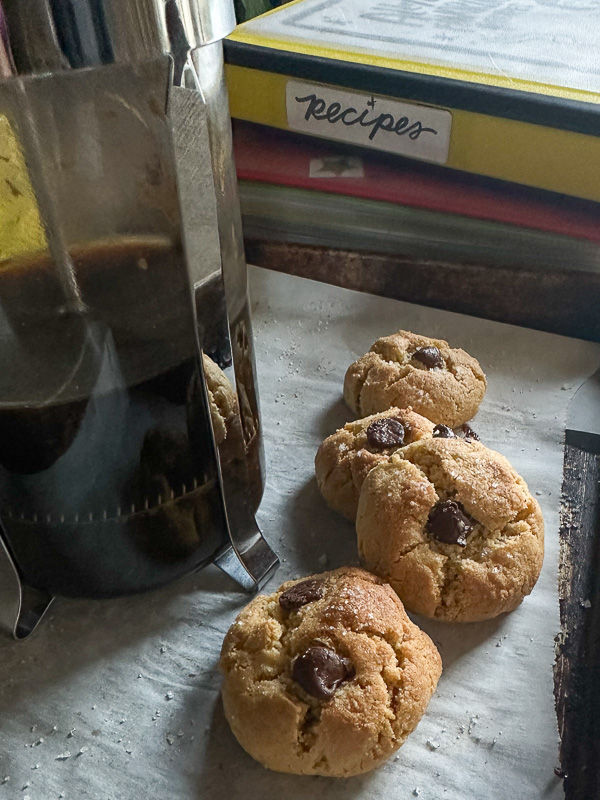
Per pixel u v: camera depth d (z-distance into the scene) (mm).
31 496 174
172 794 168
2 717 186
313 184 324
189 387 170
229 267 173
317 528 239
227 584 220
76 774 172
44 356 155
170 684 192
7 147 151
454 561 199
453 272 323
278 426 283
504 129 270
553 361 306
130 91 141
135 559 191
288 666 173
